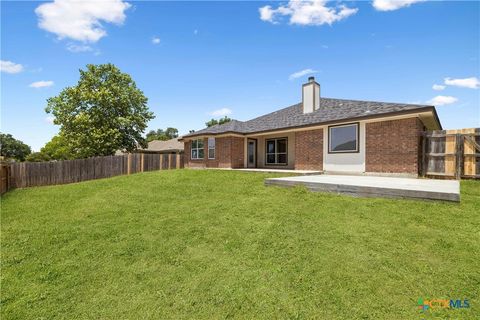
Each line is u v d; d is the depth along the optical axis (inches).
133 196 343.3
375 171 406.6
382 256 137.4
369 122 415.8
